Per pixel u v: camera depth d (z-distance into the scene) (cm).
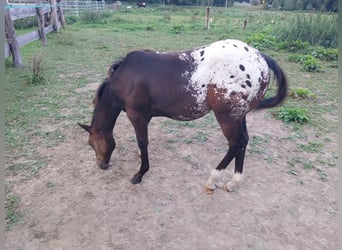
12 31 654
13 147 373
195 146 396
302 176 338
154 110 289
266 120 486
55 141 394
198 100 272
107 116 309
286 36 1148
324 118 498
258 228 261
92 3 2591
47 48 930
